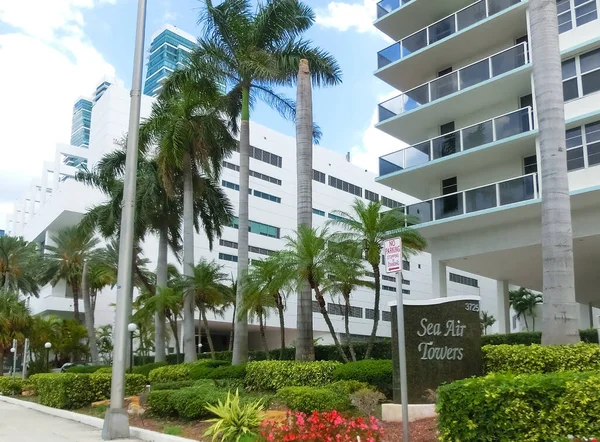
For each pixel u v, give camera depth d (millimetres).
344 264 17531
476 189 20719
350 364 14625
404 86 28000
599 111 18641
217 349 70875
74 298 50406
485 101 23062
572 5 20688
